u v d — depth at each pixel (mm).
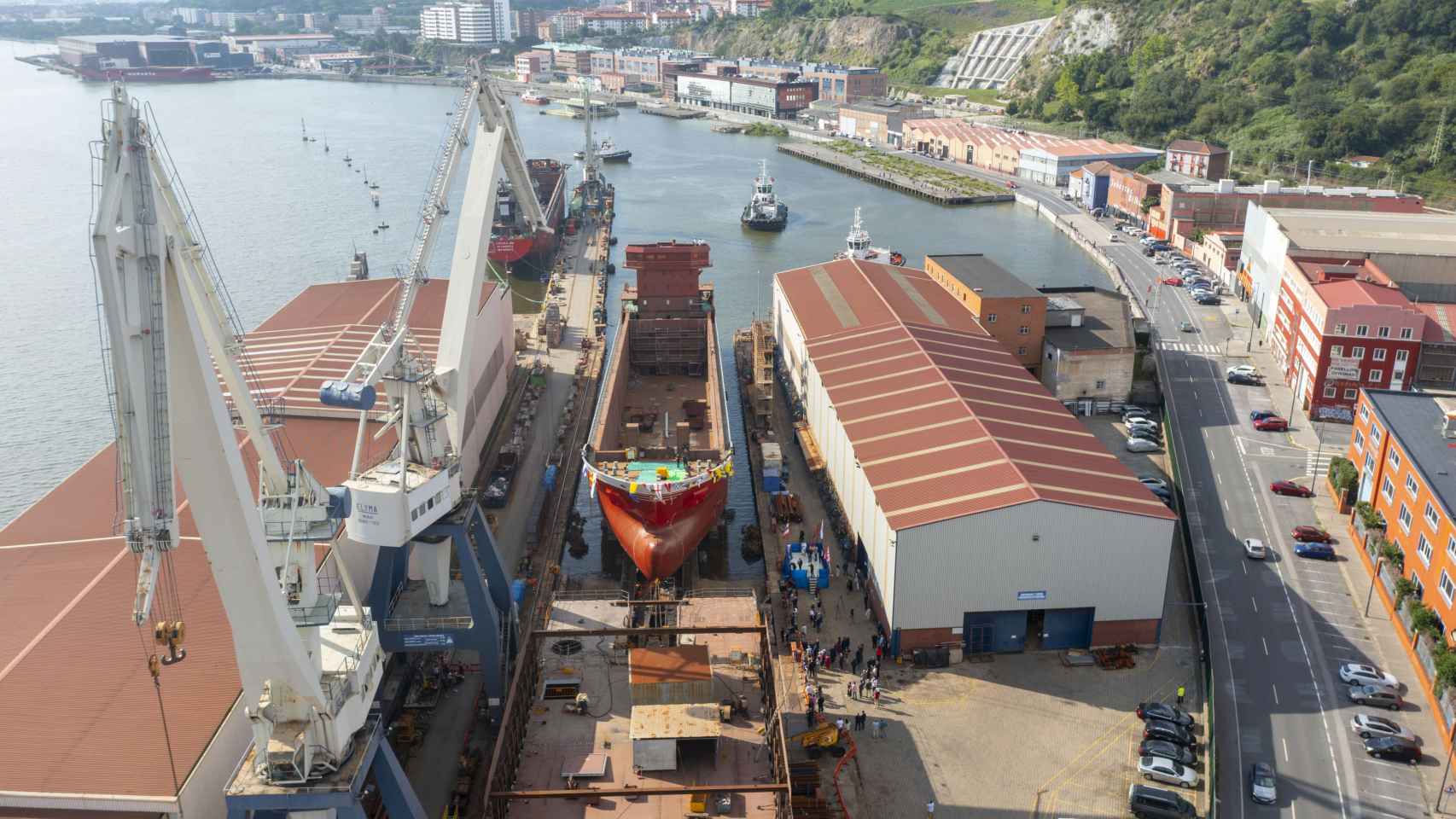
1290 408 96438
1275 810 48594
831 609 65188
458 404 57188
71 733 41688
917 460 65688
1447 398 74250
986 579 58719
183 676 45219
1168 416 91500
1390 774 50906
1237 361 109062
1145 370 103125
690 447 85938
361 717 42250
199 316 40031
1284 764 51656
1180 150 190875
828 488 79688
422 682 57375
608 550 74688
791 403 99438
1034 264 157000
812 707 54062
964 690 57469
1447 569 57000
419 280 60469
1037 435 69625
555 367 111625
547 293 140250
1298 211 125375
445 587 56500
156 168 37344
